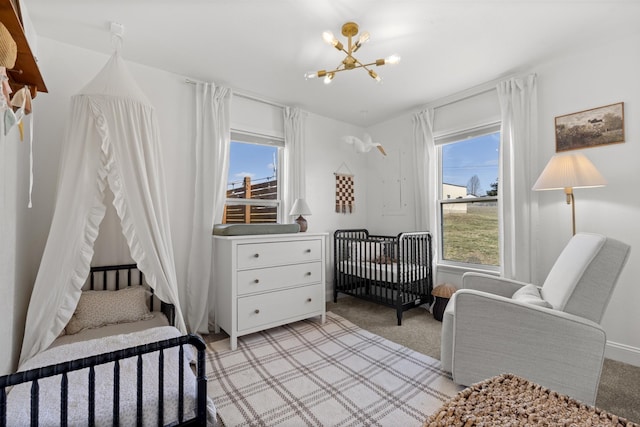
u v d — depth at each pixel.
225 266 2.54
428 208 3.43
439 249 3.47
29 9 1.86
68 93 2.26
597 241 1.57
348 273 3.61
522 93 2.64
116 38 2.06
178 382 1.20
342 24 2.04
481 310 1.70
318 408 1.63
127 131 1.90
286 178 3.47
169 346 1.10
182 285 2.75
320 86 3.01
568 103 2.47
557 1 1.82
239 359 2.20
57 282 1.66
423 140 3.53
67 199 1.71
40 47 2.17
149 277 1.97
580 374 1.48
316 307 2.92
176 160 2.75
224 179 2.93
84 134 1.77
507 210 2.75
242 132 3.20
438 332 2.73
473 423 0.74
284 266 2.71
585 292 1.54
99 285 2.26
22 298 1.79
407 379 1.92
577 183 2.02
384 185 4.13
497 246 3.01
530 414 0.77
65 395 0.92
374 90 3.11
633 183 2.16
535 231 2.59
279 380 1.91
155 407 1.09
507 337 1.62
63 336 1.78
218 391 1.79
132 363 1.36
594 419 0.75
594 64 2.34
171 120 2.73
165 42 2.25
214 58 2.49
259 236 2.54
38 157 2.14
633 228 2.15
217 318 2.69
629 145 2.18
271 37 2.20
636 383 1.85
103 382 1.20
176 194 2.74
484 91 3.01
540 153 2.62
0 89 0.88
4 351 1.42
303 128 3.63
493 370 1.66
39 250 2.12
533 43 2.28
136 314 2.06
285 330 2.78
